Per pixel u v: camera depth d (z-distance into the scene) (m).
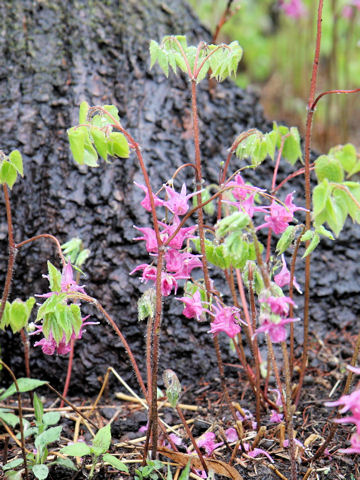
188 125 2.80
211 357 2.52
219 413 2.27
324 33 5.15
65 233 2.56
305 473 1.91
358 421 1.45
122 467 1.76
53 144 2.65
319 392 2.36
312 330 2.67
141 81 2.81
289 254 2.76
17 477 1.77
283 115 5.48
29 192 2.59
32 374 2.49
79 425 2.22
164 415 2.28
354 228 2.89
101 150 1.68
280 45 5.99
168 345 2.51
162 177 2.66
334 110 5.06
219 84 3.00
